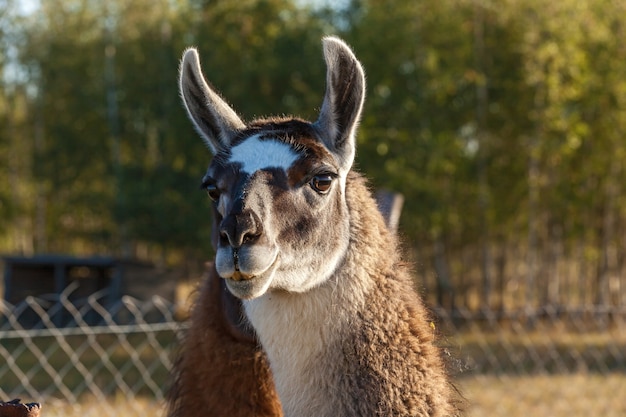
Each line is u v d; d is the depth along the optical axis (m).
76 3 38.59
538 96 28.70
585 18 28.92
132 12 37.16
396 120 28.95
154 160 36.31
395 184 27.33
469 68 29.36
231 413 5.38
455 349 5.49
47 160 37.78
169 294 25.33
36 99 40.31
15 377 14.59
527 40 28.31
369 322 4.69
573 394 13.23
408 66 29.19
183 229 30.83
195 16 34.94
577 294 33.97
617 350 15.52
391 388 4.62
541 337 15.87
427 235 31.53
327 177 4.48
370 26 28.53
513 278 33.94
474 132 30.53
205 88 4.90
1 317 17.91
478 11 29.55
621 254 32.28
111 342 19.02
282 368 4.74
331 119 4.69
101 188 37.81
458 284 33.75
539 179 30.19
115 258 24.64
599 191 31.14
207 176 4.55
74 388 13.47
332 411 4.62
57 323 21.84
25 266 24.72
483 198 29.55
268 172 4.36
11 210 40.72
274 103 29.89
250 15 31.16
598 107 29.55
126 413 11.23
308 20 31.05
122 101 36.62
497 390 13.23
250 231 4.10
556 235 31.45
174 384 5.75
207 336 5.47
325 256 4.52
